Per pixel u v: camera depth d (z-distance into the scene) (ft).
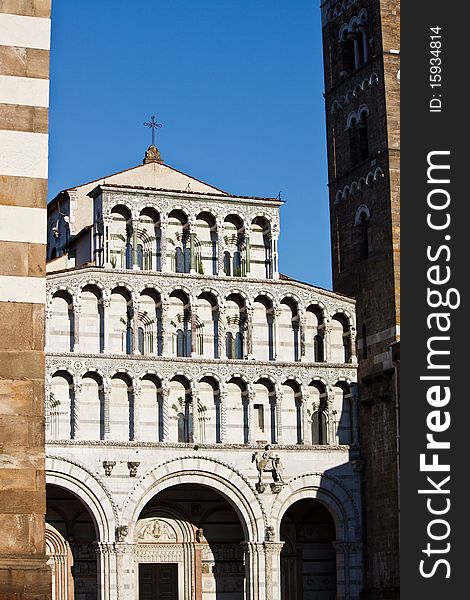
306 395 283.18
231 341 281.33
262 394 281.95
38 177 96.84
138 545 281.33
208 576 285.02
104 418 267.18
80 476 262.88
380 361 280.51
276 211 289.33
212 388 278.05
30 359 93.97
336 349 289.53
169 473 269.03
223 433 274.77
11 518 91.35
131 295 273.33
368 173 294.05
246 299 282.36
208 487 273.95
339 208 306.35
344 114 307.58
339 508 280.31
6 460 92.12
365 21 299.99
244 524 273.33
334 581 294.87
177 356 276.00
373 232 290.15
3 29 98.48
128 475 266.16
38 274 95.40
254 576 271.49
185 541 284.82
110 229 275.80
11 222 95.66
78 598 276.21
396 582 265.75
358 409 286.25
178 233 282.36
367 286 289.74
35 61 98.68
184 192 280.72
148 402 272.72
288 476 277.44
